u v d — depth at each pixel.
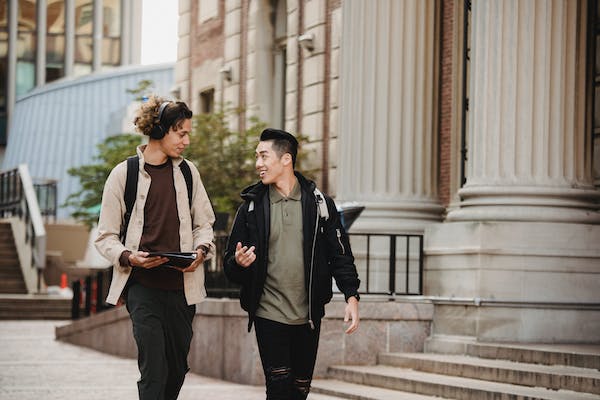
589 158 13.82
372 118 16.56
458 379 11.70
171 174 7.11
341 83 17.14
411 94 16.64
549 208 13.45
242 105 23.59
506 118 13.69
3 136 70.31
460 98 16.58
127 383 13.88
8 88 70.81
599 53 14.26
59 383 13.80
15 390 12.84
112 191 6.96
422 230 16.09
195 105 26.39
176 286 6.96
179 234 7.04
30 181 34.72
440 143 16.89
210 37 25.61
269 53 22.84
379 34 16.64
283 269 7.05
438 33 16.97
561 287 13.27
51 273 38.81
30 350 19.91
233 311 14.01
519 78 13.66
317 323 7.07
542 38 13.66
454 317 13.49
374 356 13.59
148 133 7.04
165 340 7.04
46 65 71.88
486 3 13.87
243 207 7.16
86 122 51.97
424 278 14.36
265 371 7.07
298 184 7.20
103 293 21.98
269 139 7.18
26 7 71.62
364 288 15.95
